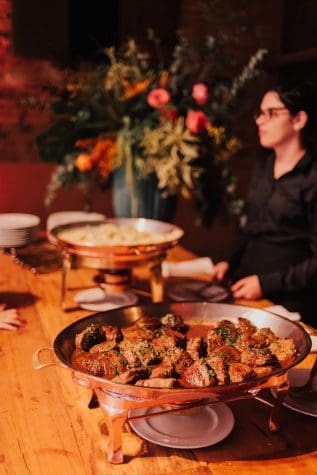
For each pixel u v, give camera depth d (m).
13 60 4.04
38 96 4.12
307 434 1.24
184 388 1.04
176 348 1.27
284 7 4.23
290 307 2.51
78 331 1.35
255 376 1.15
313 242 2.48
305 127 2.53
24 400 1.38
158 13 4.13
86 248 1.92
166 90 2.65
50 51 4.07
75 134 2.73
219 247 4.68
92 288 2.31
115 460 1.13
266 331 1.36
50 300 2.15
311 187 2.50
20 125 4.17
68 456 1.15
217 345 1.33
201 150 2.60
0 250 2.93
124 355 1.26
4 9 3.96
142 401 1.08
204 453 1.17
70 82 3.98
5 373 1.52
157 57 4.20
